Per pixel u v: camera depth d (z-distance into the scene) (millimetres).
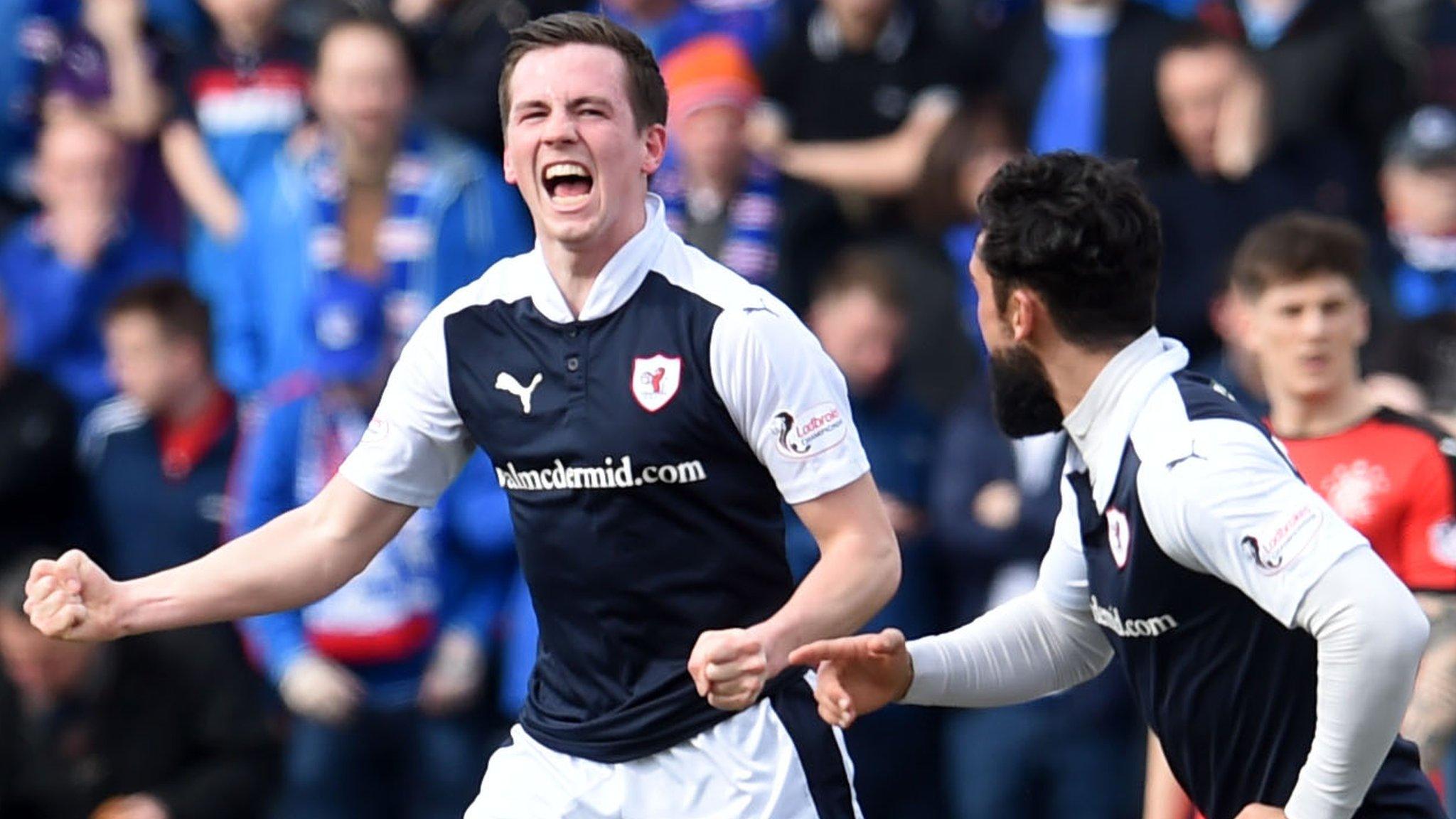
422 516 27891
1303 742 15250
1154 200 29531
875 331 27531
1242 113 30297
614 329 15539
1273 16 33031
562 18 15633
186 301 28781
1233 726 15398
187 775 26438
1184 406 15000
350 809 27781
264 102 32844
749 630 14953
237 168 32750
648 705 15875
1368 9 33906
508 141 15594
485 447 16062
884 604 15516
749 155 30031
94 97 33750
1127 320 15234
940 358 28812
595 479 15578
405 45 30734
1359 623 14305
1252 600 15023
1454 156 30438
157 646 26562
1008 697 16578
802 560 26844
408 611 27750
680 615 15758
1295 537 14477
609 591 15773
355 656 27641
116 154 32312
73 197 32188
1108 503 15258
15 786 26062
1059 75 30984
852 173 30844
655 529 15633
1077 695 26703
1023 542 26953
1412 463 20609
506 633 28047
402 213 29172
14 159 34375
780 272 30031
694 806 15891
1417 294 30406
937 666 16203
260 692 27438
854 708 15945
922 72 31594
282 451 27906
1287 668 15164
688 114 29609
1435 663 20359
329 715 27500
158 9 33438
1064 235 15078
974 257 15656
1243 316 21234
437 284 29141
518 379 15727
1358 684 14383
